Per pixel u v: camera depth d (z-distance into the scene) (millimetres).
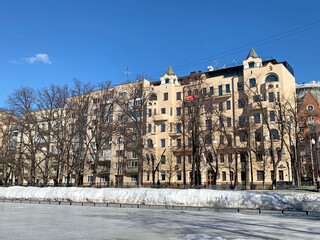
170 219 16969
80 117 50844
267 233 12156
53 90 51094
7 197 34219
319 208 18750
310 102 58594
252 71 57469
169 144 63000
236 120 55344
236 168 50219
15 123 54375
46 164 51781
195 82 50031
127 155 64312
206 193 23469
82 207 25656
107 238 11297
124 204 25438
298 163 52281
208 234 12023
